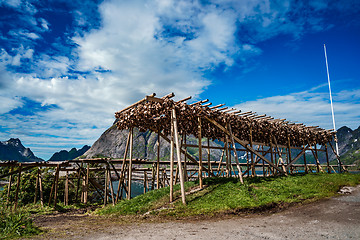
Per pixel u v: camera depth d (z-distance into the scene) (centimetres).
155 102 1265
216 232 654
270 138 1794
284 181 1416
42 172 1903
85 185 1805
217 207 930
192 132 1747
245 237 600
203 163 2038
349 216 788
